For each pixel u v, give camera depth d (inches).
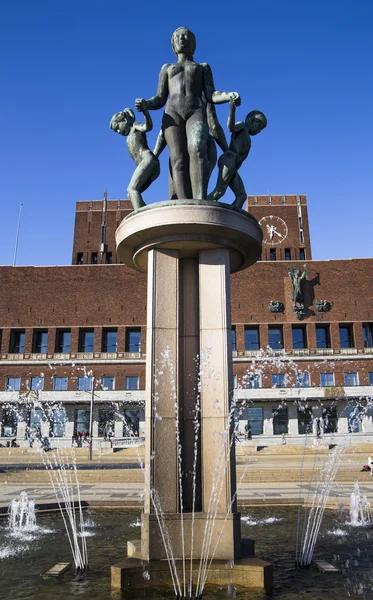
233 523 324.8
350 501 628.4
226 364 354.9
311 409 2272.4
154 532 321.7
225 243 376.8
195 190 392.8
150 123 413.7
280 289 2411.4
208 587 297.9
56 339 2404.0
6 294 2448.3
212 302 368.8
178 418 352.2
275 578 321.4
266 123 439.8
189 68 414.3
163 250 378.9
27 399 2305.6
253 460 1517.0
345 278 2425.0
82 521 546.6
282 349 2357.3
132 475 1043.3
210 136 422.6
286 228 3048.7
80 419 2301.9
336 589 298.5
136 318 2399.1
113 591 293.1
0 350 2386.8
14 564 362.9
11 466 1418.6
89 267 2471.7
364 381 2289.6
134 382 2326.5
